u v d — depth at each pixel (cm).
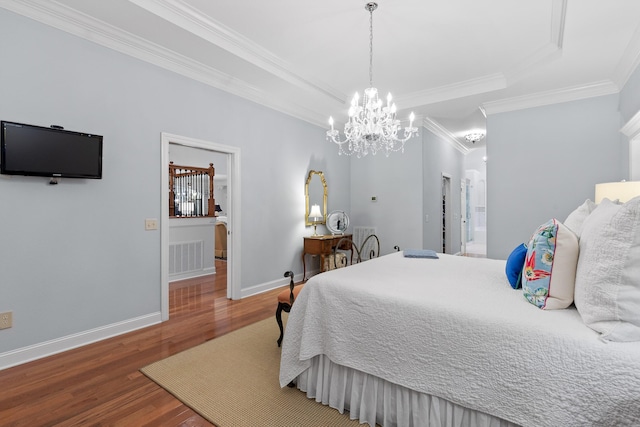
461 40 305
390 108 296
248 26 284
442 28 285
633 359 104
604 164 377
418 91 437
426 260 278
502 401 125
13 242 226
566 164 398
